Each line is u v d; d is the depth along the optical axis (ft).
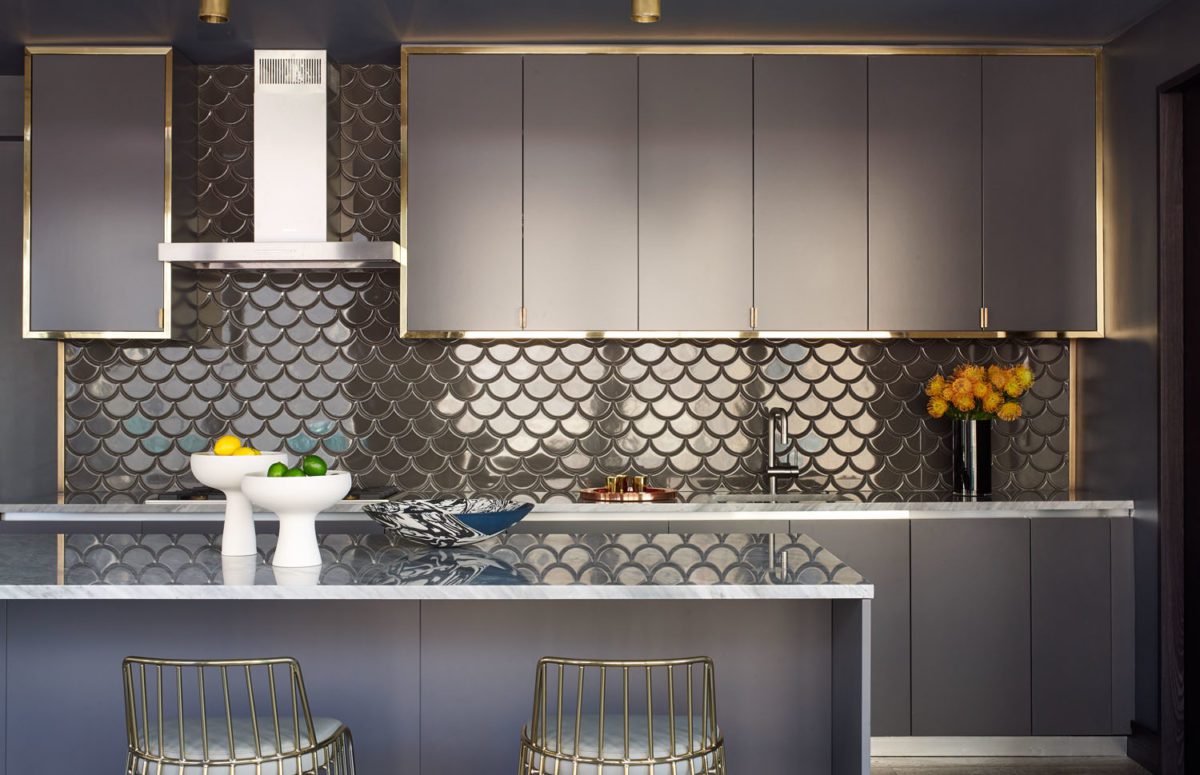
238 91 14.24
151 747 6.65
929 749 12.55
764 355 14.35
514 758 8.18
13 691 8.11
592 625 8.18
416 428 14.28
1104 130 13.51
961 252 13.52
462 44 13.46
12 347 14.42
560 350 14.32
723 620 8.19
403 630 8.17
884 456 14.34
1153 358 12.24
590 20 12.65
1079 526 12.56
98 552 8.16
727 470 14.33
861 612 7.04
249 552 8.04
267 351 14.25
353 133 14.21
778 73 13.48
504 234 13.44
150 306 13.39
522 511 8.49
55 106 13.39
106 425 14.17
